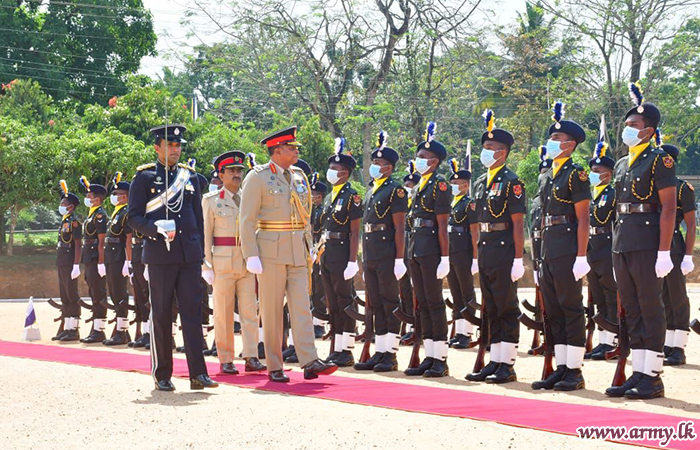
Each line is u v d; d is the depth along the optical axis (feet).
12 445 19.79
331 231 35.45
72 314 49.16
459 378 31.48
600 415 21.97
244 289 33.22
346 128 138.41
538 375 31.99
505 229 30.04
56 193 100.68
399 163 140.15
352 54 130.72
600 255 36.91
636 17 133.39
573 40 141.18
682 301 34.42
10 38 139.33
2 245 112.47
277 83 137.39
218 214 33.19
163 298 28.04
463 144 149.69
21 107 122.52
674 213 25.89
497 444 18.72
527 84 149.48
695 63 135.44
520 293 90.53
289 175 30.40
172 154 29.04
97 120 112.88
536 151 118.93
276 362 29.89
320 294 47.52
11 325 58.49
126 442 19.81
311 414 22.50
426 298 32.17
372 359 34.40
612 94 137.39
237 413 22.94
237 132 114.52
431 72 134.21
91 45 148.56
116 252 46.42
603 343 37.27
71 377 30.37
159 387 27.58
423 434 19.81
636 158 26.84
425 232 32.19
